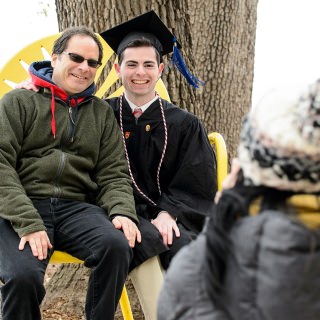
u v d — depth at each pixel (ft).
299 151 4.74
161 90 11.03
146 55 9.94
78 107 9.68
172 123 10.16
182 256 5.50
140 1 12.26
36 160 9.24
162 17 12.40
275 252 4.64
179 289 5.32
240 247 4.82
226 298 4.97
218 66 13.16
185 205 9.70
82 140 9.51
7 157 8.96
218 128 13.34
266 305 4.67
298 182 4.85
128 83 10.02
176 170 10.20
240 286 4.81
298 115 4.81
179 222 9.68
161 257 9.25
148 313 8.92
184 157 10.03
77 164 9.43
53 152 9.30
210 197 9.94
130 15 12.26
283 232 4.64
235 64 13.46
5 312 8.11
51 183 9.25
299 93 4.93
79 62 9.45
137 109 10.17
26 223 8.44
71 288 12.55
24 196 8.69
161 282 8.94
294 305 4.61
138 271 8.93
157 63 10.14
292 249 4.60
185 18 12.63
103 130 9.78
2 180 8.74
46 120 9.36
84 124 9.59
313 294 4.60
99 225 8.70
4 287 8.09
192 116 10.28
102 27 12.36
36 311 8.16
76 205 9.21
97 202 9.53
